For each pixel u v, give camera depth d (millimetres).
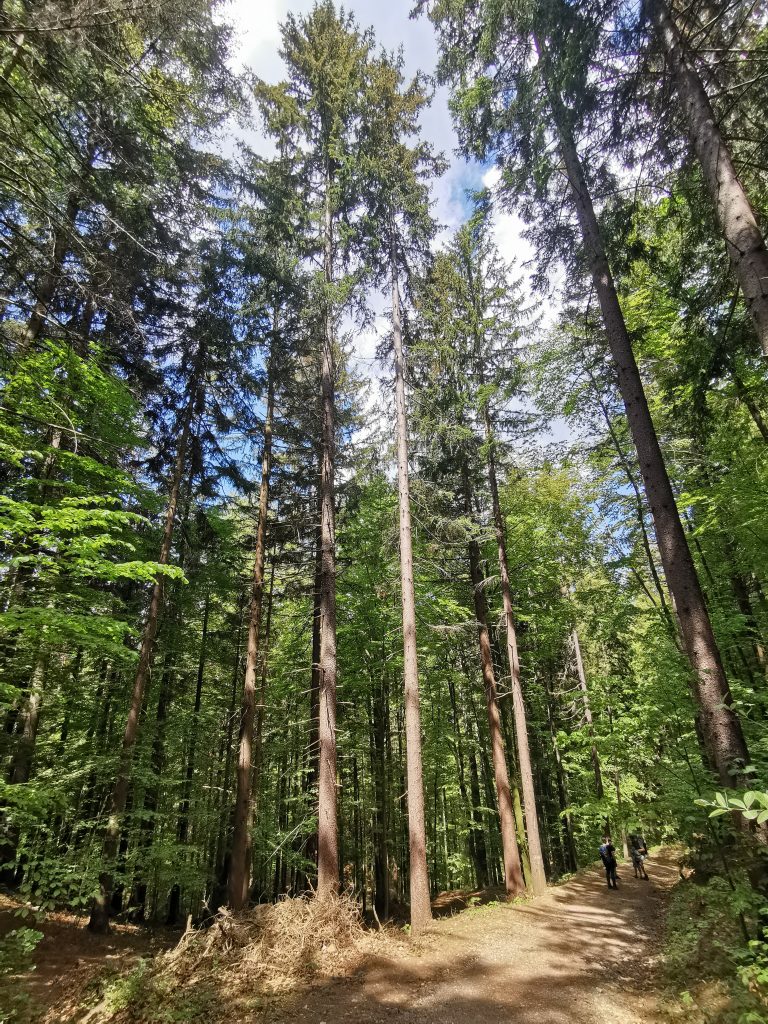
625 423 12000
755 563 10766
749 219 5703
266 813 17219
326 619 12148
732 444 10867
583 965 7383
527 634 18266
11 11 5504
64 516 7156
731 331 7348
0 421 7570
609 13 6613
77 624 7242
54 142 6902
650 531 12625
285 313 14289
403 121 13758
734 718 6066
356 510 16609
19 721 11078
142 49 7965
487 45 8578
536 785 20391
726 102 6621
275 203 13008
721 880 5953
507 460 16000
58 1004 6594
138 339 12445
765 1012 4223
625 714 12508
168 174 9664
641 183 8039
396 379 13977
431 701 19188
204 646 17203
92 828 12773
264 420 15719
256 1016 6172
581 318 11039
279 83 13461
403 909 17781
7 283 7855
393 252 14219
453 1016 6055
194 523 15758
